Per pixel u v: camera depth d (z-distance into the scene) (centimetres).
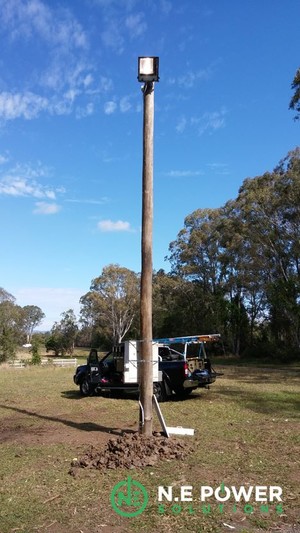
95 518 439
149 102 762
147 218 751
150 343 735
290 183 3609
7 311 5356
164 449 646
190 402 1250
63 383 1938
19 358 4462
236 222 4359
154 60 752
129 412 1098
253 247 4147
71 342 6488
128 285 6338
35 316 10325
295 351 3944
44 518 439
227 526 420
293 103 2345
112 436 805
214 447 709
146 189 755
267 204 3838
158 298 5400
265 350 4388
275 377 2172
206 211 5081
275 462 622
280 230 3931
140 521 431
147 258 747
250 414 1040
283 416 1012
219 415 1028
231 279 4684
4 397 1437
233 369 2981
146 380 726
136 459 611
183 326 5034
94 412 1102
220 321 4716
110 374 1405
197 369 1339
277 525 422
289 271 4225
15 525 424
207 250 5041
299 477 556
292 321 4016
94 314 6562
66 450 702
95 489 517
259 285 4497
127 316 6391
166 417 1004
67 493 506
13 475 577
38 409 1166
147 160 756
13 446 741
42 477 566
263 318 4812
